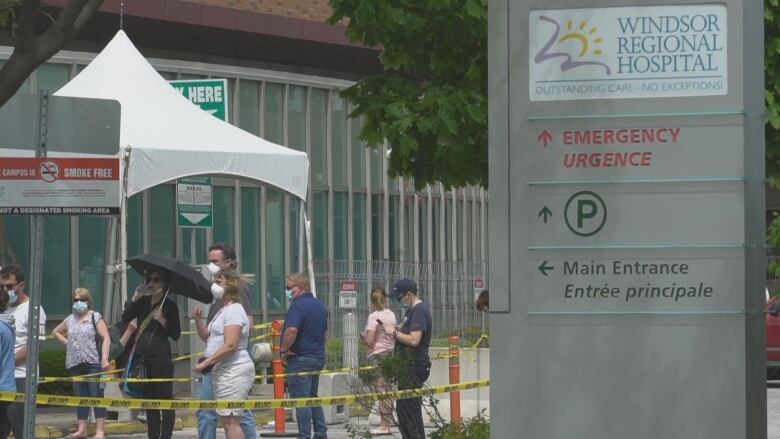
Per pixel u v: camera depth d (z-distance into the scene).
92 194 19.77
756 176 14.85
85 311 32.06
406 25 23.73
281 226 63.53
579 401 15.02
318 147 66.31
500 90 15.28
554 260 15.11
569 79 15.19
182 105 36.97
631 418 14.94
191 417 37.09
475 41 23.97
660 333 14.91
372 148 24.98
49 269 51.69
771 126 22.72
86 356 31.91
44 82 52.12
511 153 15.23
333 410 35.50
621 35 15.12
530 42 15.26
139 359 27.75
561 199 15.12
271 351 35.50
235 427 24.47
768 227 22.48
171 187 57.03
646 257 14.95
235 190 60.75
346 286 44.62
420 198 74.88
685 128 14.98
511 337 15.15
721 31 14.98
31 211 19.70
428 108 24.06
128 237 55.00
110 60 37.41
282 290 63.53
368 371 24.98
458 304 51.84
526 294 15.14
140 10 55.47
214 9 58.41
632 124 15.05
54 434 34.50
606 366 15.00
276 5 61.53
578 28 15.18
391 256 71.56
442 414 35.81
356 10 24.00
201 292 28.12
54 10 51.00
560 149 15.17
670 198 14.95
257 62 65.06
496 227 15.22
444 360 36.75
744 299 14.77
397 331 28.28
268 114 63.00
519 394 15.12
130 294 54.53
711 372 14.83
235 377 24.36
